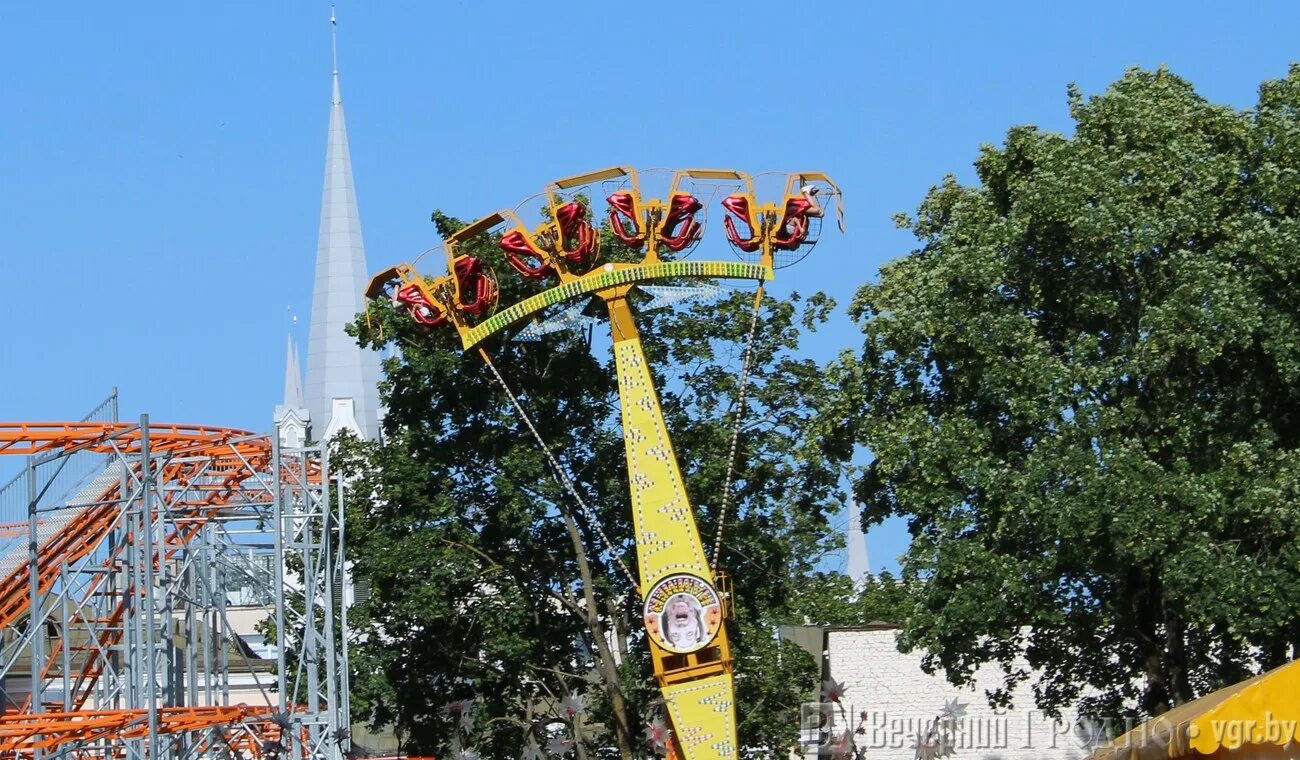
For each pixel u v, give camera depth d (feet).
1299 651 169.48
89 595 224.74
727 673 176.35
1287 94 173.17
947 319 167.43
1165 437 166.30
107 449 210.18
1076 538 159.53
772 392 211.61
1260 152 170.09
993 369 164.86
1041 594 164.35
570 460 212.43
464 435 213.46
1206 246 169.68
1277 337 160.04
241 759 223.92
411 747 218.38
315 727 208.33
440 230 215.10
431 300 196.24
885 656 244.63
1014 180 172.55
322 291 577.84
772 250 190.29
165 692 244.22
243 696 342.85
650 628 177.06
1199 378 168.55
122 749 221.25
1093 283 168.55
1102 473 158.71
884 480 175.73
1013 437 170.30
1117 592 172.45
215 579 272.72
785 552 215.31
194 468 239.09
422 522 209.56
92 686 244.63
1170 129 168.66
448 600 209.56
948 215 184.44
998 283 167.32
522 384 211.61
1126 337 169.07
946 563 163.94
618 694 205.16
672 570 178.29
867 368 178.09
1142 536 155.63
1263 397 165.68
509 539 213.66
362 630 219.61
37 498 201.87
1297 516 155.33
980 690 240.32
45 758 187.11
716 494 207.21
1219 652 182.50
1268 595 154.61
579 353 211.00
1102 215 161.68
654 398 184.03
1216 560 156.46
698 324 211.41
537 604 216.13
